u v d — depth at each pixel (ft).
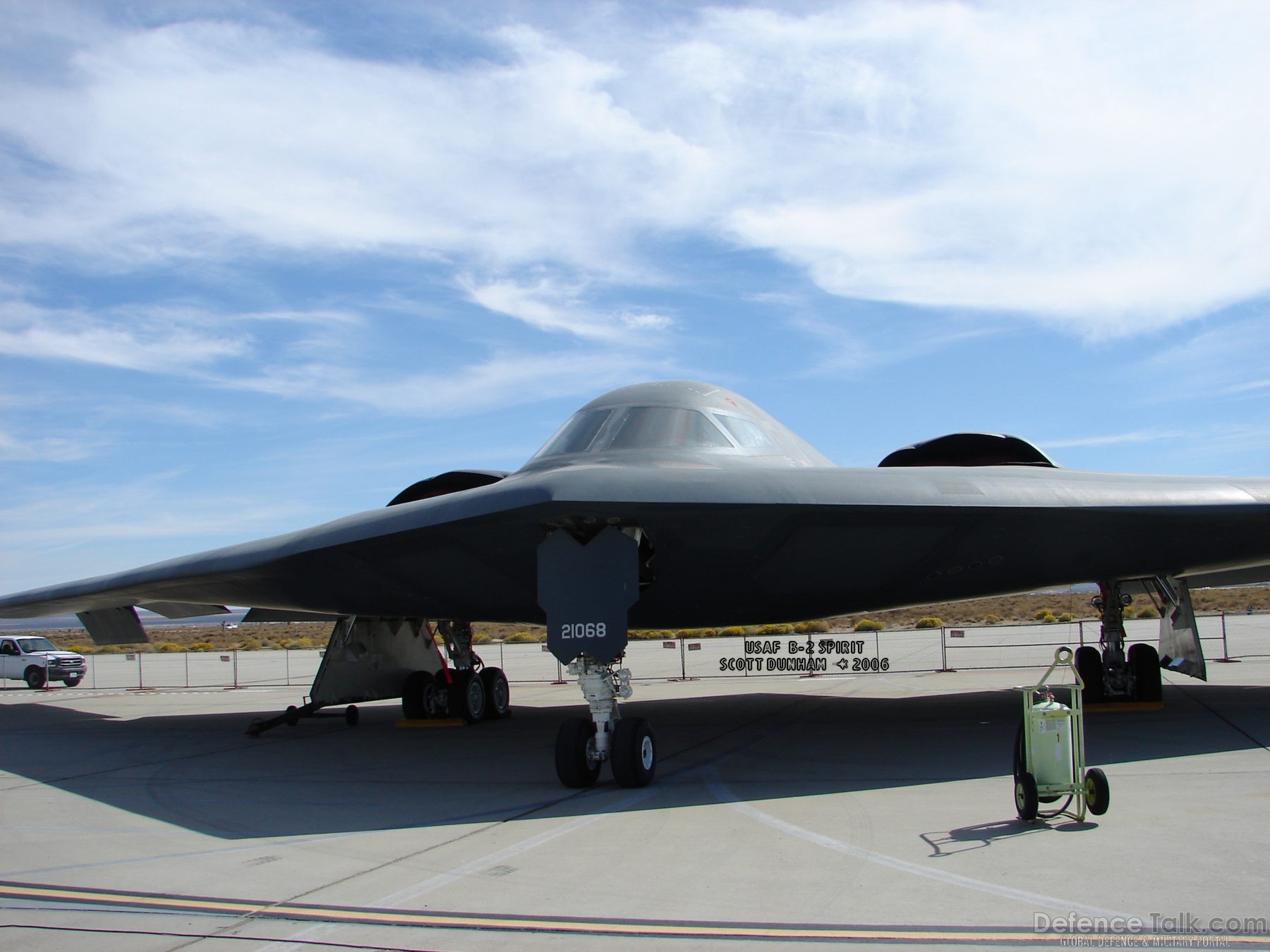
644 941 16.30
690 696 69.31
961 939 15.94
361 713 66.90
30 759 44.52
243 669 127.34
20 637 109.60
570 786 31.83
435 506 33.55
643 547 34.30
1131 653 49.62
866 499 31.42
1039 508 33.68
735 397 43.98
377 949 16.42
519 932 17.03
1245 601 268.41
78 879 21.86
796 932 16.52
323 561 39.45
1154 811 25.12
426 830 26.05
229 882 21.18
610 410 40.37
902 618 226.38
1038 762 24.31
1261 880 18.78
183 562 46.16
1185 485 38.04
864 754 37.50
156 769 40.14
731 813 26.89
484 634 243.81
